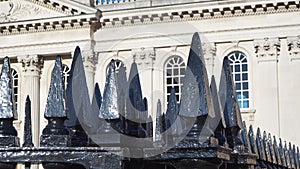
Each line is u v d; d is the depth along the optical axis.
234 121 3.68
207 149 2.72
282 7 34.59
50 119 2.72
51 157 2.58
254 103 34.78
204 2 35.50
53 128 2.70
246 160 3.68
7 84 2.71
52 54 39.00
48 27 38.97
